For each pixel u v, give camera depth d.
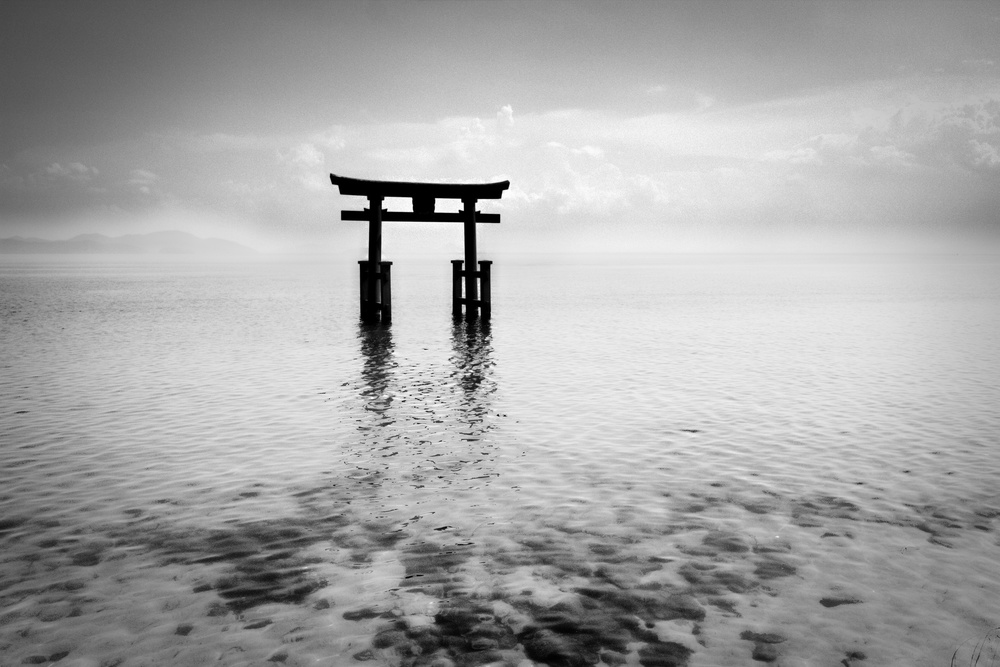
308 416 13.81
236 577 6.62
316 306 44.38
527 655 5.25
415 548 7.29
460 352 23.03
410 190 29.28
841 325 31.42
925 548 7.23
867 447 11.37
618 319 34.53
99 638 5.54
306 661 5.20
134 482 9.64
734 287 68.56
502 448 11.41
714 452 11.11
